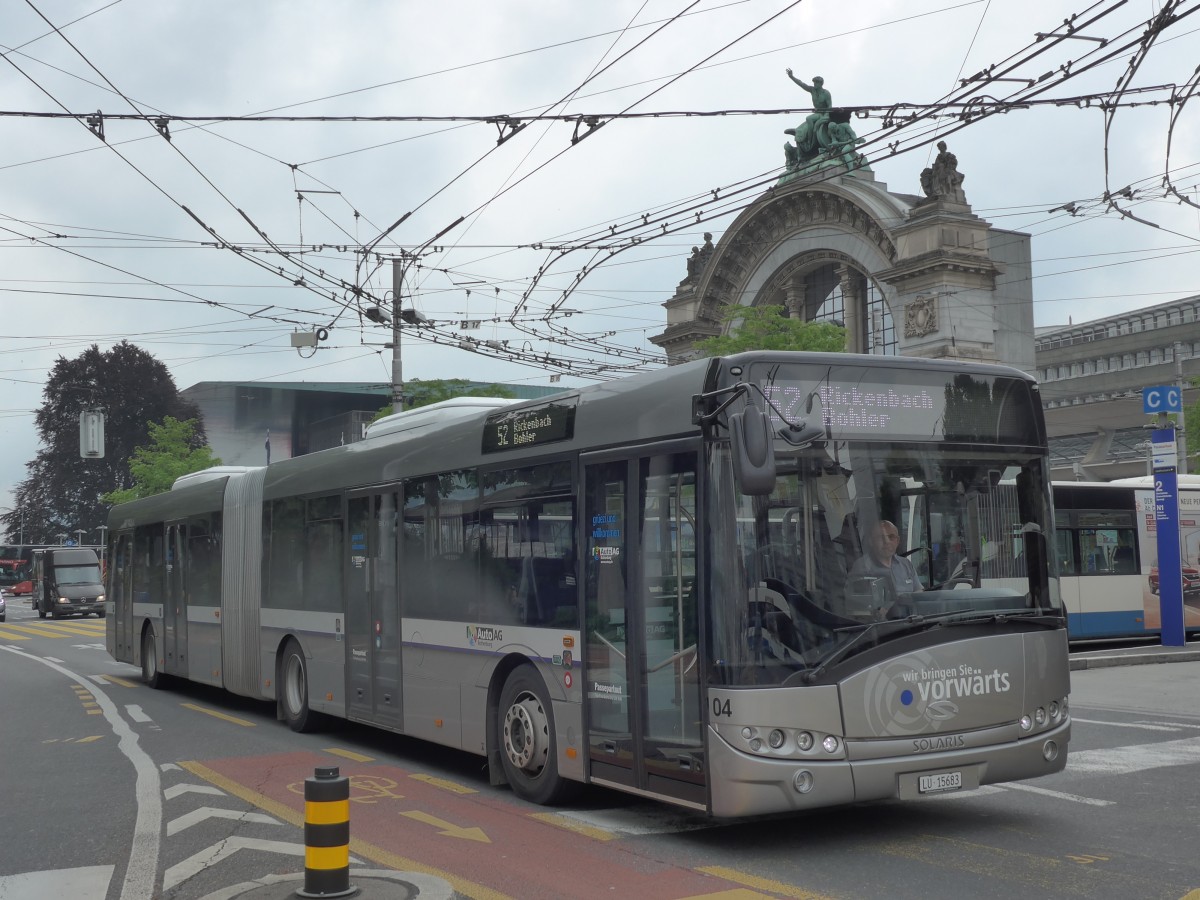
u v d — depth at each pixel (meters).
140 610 21.73
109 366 78.31
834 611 7.80
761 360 8.02
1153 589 24.94
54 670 26.34
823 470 7.98
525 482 10.14
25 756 13.31
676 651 8.19
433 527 11.63
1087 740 12.65
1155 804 9.34
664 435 8.48
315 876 6.94
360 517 13.22
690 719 8.02
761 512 7.79
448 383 39.31
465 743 10.87
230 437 115.00
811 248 50.47
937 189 45.00
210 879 7.71
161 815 9.75
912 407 8.33
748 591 7.71
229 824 9.30
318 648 14.18
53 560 59.16
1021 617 8.31
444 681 11.25
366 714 12.87
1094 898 6.77
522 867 7.69
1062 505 24.12
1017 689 8.23
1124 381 68.06
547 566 9.76
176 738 14.38
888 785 7.75
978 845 8.07
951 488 8.31
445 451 11.54
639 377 8.95
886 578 7.98
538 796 9.78
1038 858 7.69
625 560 8.79
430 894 6.93
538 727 9.80
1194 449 49.56
